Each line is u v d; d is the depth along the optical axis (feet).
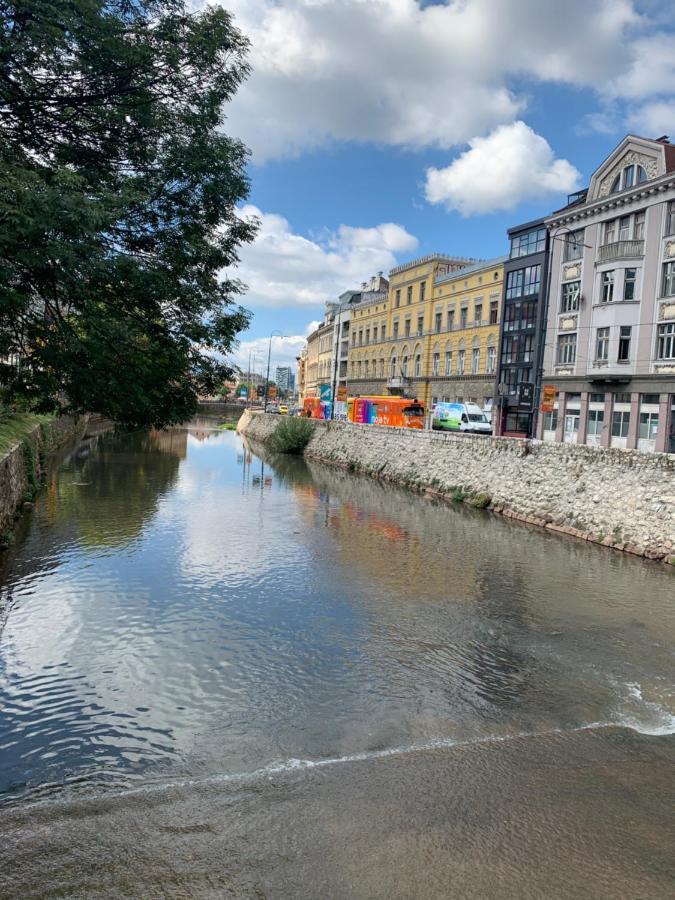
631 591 46.11
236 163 30.89
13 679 29.84
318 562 53.16
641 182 111.86
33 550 54.03
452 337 183.21
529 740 24.80
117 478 104.88
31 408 28.60
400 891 16.40
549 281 135.95
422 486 101.81
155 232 29.25
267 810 19.95
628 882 16.90
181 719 26.35
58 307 27.71
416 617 39.68
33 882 16.57
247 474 119.65
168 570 49.42
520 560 55.36
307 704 27.86
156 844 18.22
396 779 21.86
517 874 17.12
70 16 25.02
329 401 209.77
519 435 149.48
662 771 22.58
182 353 29.25
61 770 22.43
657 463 61.67
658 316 109.60
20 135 27.81
